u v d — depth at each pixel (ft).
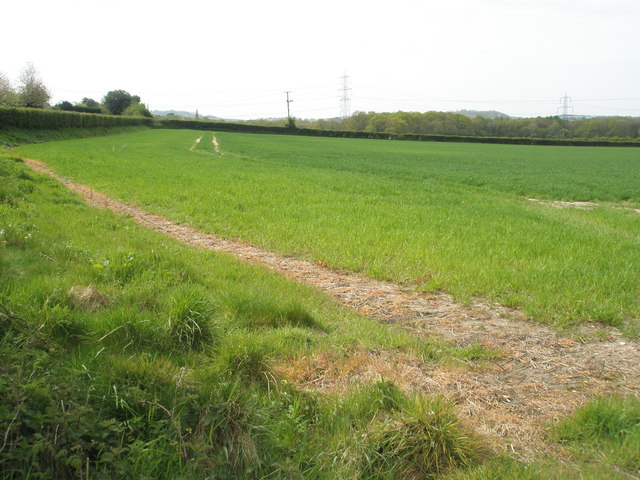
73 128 178.70
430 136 344.90
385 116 468.75
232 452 10.12
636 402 13.43
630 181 101.60
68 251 23.61
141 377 11.80
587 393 14.67
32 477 8.60
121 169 73.20
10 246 22.90
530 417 13.12
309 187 63.16
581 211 58.65
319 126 471.62
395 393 12.90
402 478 10.48
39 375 10.77
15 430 8.89
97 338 14.47
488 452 11.35
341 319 20.08
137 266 22.40
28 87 227.20
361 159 143.84
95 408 10.52
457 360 16.46
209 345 15.51
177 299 16.80
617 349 18.21
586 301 22.77
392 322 20.65
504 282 25.41
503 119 468.75
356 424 11.89
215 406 10.60
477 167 132.77
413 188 71.61
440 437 10.88
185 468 9.51
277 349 15.70
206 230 37.99
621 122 427.74
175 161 94.07
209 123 348.59
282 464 9.84
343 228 37.70
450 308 22.45
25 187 42.06
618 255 31.71
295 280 25.89
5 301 15.03
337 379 14.46
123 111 416.05
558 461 11.13
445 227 39.45
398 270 27.68
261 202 49.47
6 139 115.14
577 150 261.03
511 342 18.58
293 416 11.66
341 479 10.13
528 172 120.57
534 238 35.86
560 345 18.45
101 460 8.92
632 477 10.49
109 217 37.86
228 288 21.48
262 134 333.62
